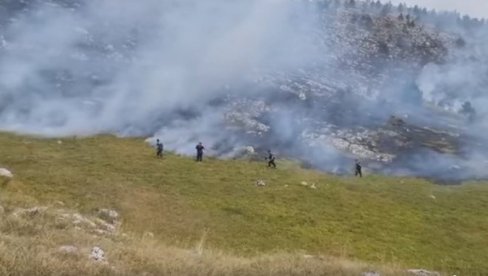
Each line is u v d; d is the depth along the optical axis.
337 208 49.12
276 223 41.88
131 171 52.62
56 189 40.88
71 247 17.53
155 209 40.66
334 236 40.53
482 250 42.16
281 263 20.09
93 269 15.29
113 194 42.44
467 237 45.28
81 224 23.86
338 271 19.50
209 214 41.59
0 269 13.80
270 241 36.75
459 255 40.16
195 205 43.56
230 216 42.00
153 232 34.09
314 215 45.66
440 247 41.75
